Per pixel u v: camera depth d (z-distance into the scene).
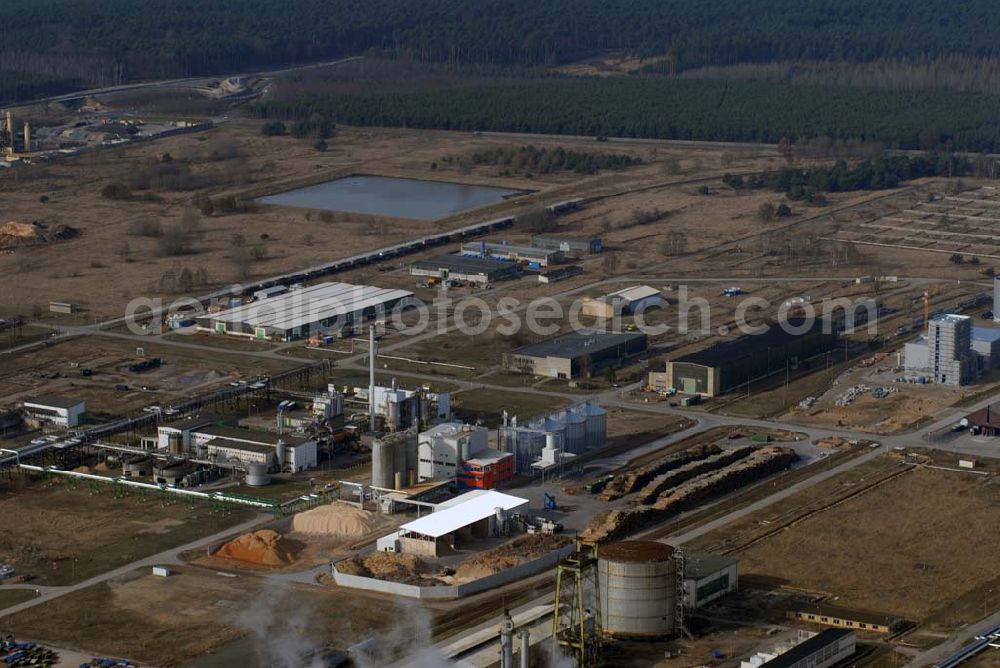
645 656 199.00
